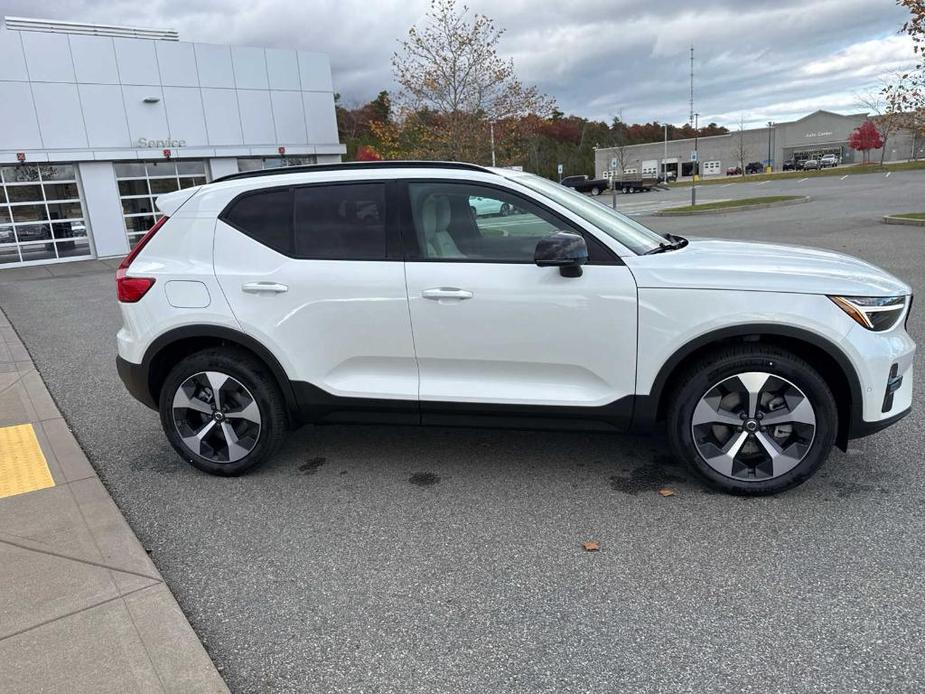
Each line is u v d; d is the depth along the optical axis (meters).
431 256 3.72
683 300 3.44
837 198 26.72
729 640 2.55
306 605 2.88
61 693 2.32
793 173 65.44
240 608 2.88
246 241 3.93
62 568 3.08
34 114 19.02
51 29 19.64
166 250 4.05
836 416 3.47
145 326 4.02
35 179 19.52
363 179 3.84
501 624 2.71
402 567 3.13
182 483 4.12
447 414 3.83
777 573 2.96
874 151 84.44
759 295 3.39
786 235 15.13
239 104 22.16
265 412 4.02
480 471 4.12
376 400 3.86
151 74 20.56
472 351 3.70
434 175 3.78
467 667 2.47
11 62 18.53
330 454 4.46
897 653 2.44
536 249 3.35
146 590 2.90
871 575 2.91
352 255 3.80
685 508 3.56
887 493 3.61
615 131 93.75
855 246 12.60
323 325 3.82
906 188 30.11
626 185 54.88
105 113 20.02
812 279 3.42
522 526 3.46
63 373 6.78
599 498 3.72
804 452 3.50
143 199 21.20
